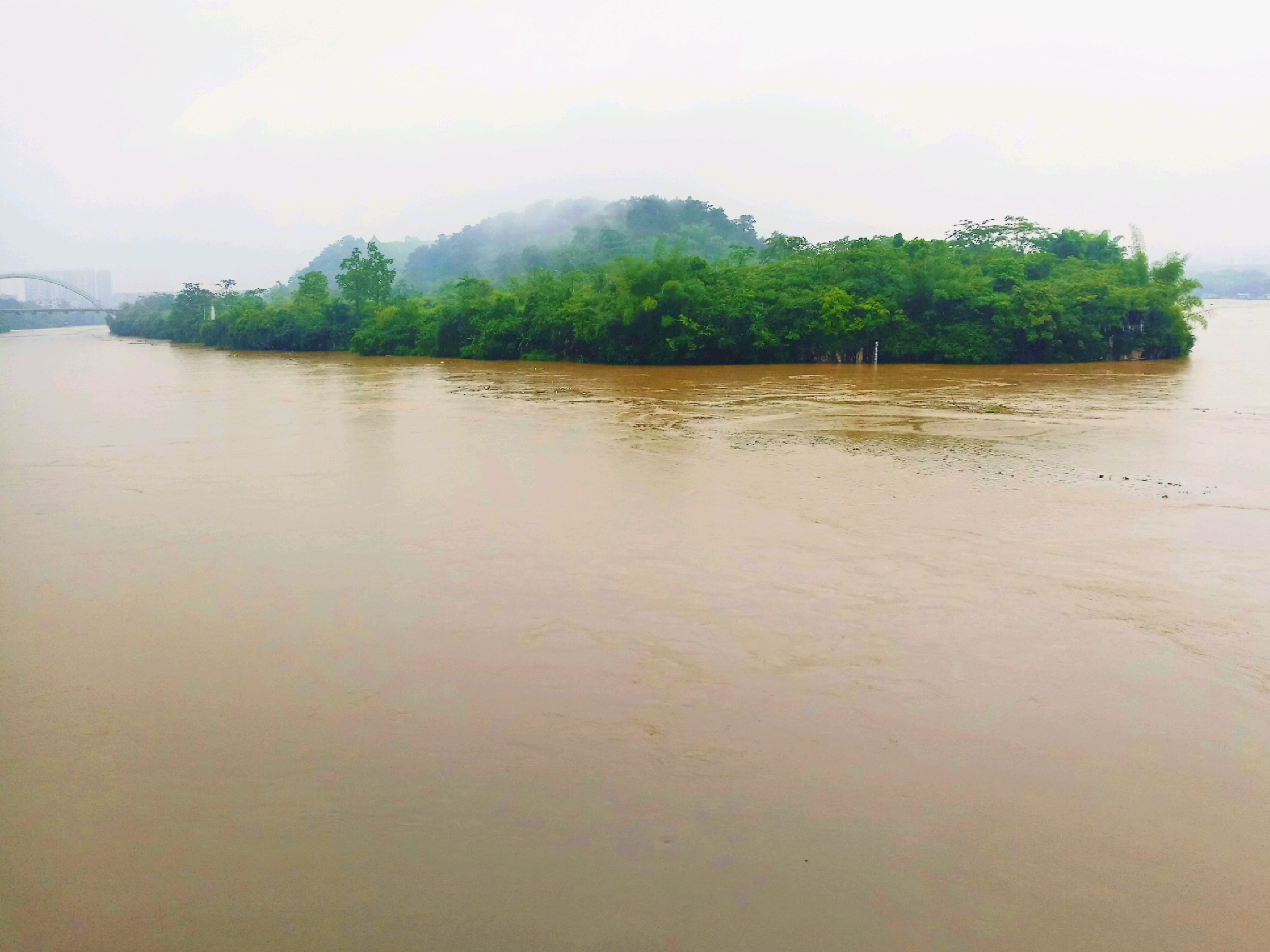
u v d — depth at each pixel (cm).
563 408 3011
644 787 661
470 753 712
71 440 2462
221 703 807
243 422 2817
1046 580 1128
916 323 4931
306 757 710
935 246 5278
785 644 929
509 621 1000
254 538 1369
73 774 690
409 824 619
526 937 508
